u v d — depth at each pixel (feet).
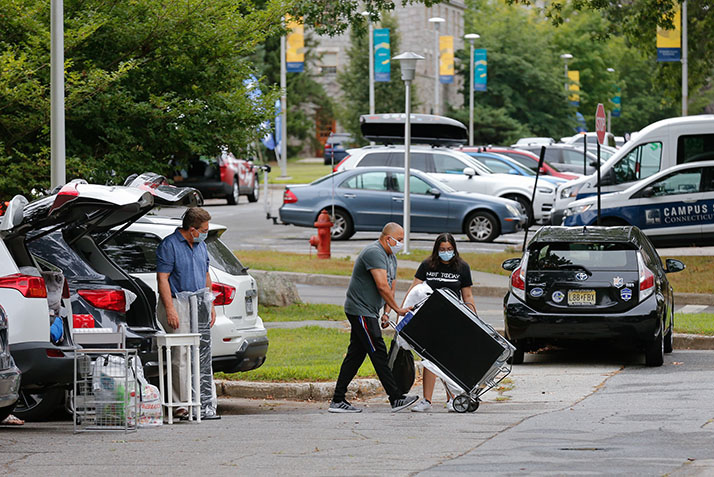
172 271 106.42
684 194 246.06
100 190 97.40
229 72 175.94
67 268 103.35
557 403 114.62
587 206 249.96
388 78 486.38
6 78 148.36
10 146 161.38
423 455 81.10
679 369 138.10
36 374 93.45
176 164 183.42
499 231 287.48
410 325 109.70
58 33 143.23
